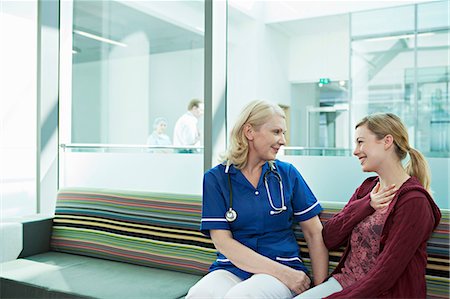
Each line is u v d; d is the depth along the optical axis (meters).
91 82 3.21
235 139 1.82
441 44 2.37
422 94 2.43
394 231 1.45
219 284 1.64
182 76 2.95
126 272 2.15
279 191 1.82
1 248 2.36
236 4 2.85
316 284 1.76
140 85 3.08
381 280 1.41
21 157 3.01
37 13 3.02
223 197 1.81
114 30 3.17
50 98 3.08
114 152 3.07
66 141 3.23
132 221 2.33
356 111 2.67
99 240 2.42
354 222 1.63
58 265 2.28
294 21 2.82
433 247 1.60
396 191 1.55
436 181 2.26
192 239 2.14
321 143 2.79
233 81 2.93
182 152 2.84
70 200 2.60
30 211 3.07
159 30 3.04
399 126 1.59
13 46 2.95
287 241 1.81
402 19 2.48
